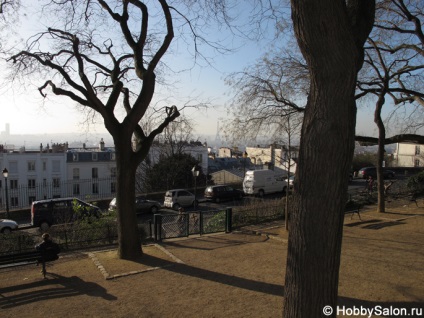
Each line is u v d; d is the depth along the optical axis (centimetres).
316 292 391
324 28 371
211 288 788
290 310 404
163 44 1014
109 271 917
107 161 5241
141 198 2694
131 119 1005
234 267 937
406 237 1208
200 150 5341
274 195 3238
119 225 1040
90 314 668
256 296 733
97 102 970
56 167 5009
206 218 1706
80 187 5031
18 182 4859
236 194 3073
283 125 1641
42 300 741
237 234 1368
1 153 4772
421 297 691
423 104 1627
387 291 725
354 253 1016
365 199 2072
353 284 770
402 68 1662
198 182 3831
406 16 1345
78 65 980
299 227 401
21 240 1212
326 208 389
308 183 395
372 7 464
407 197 2189
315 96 396
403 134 1686
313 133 393
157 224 1277
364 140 1778
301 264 396
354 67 385
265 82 1662
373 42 1595
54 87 1000
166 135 3828
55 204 2011
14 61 1061
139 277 873
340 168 389
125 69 1233
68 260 1039
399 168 4509
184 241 1260
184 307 689
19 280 870
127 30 1056
